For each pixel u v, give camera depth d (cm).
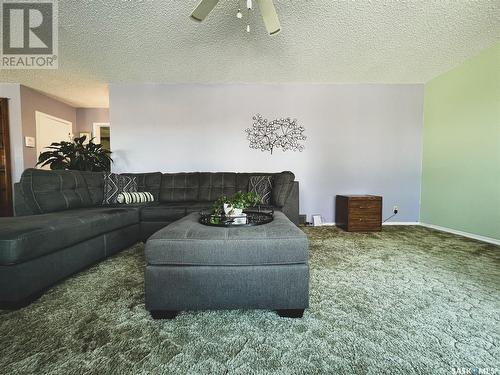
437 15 208
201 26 222
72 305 134
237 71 322
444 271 183
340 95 368
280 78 347
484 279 169
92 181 273
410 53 274
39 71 318
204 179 327
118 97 362
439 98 337
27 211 204
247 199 186
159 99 365
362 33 234
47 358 95
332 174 373
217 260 122
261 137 370
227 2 190
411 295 146
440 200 335
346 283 163
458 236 294
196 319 122
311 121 369
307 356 96
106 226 201
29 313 126
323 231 322
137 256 220
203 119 368
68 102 452
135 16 208
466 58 287
